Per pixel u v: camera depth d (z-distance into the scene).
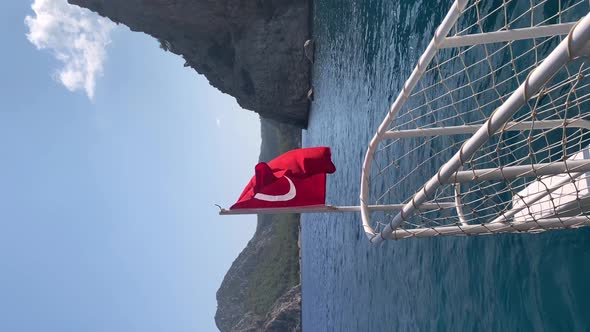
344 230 24.83
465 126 6.52
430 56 5.37
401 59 16.61
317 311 34.19
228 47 40.59
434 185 4.81
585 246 6.38
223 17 37.69
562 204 5.60
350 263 22.28
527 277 7.34
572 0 7.51
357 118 24.25
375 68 20.62
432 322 10.75
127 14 38.88
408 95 6.04
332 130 31.64
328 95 32.75
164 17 38.25
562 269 6.65
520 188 7.86
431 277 11.16
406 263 13.14
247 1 36.56
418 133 6.69
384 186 16.50
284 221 98.69
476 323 8.70
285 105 42.19
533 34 5.00
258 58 38.41
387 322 14.45
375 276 16.62
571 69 7.13
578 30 2.71
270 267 102.75
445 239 10.52
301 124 47.31
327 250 31.14
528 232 6.92
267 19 37.69
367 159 7.27
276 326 64.94
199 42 40.72
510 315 7.61
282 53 38.34
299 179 8.20
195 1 36.84
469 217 9.45
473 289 9.01
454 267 9.95
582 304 6.09
